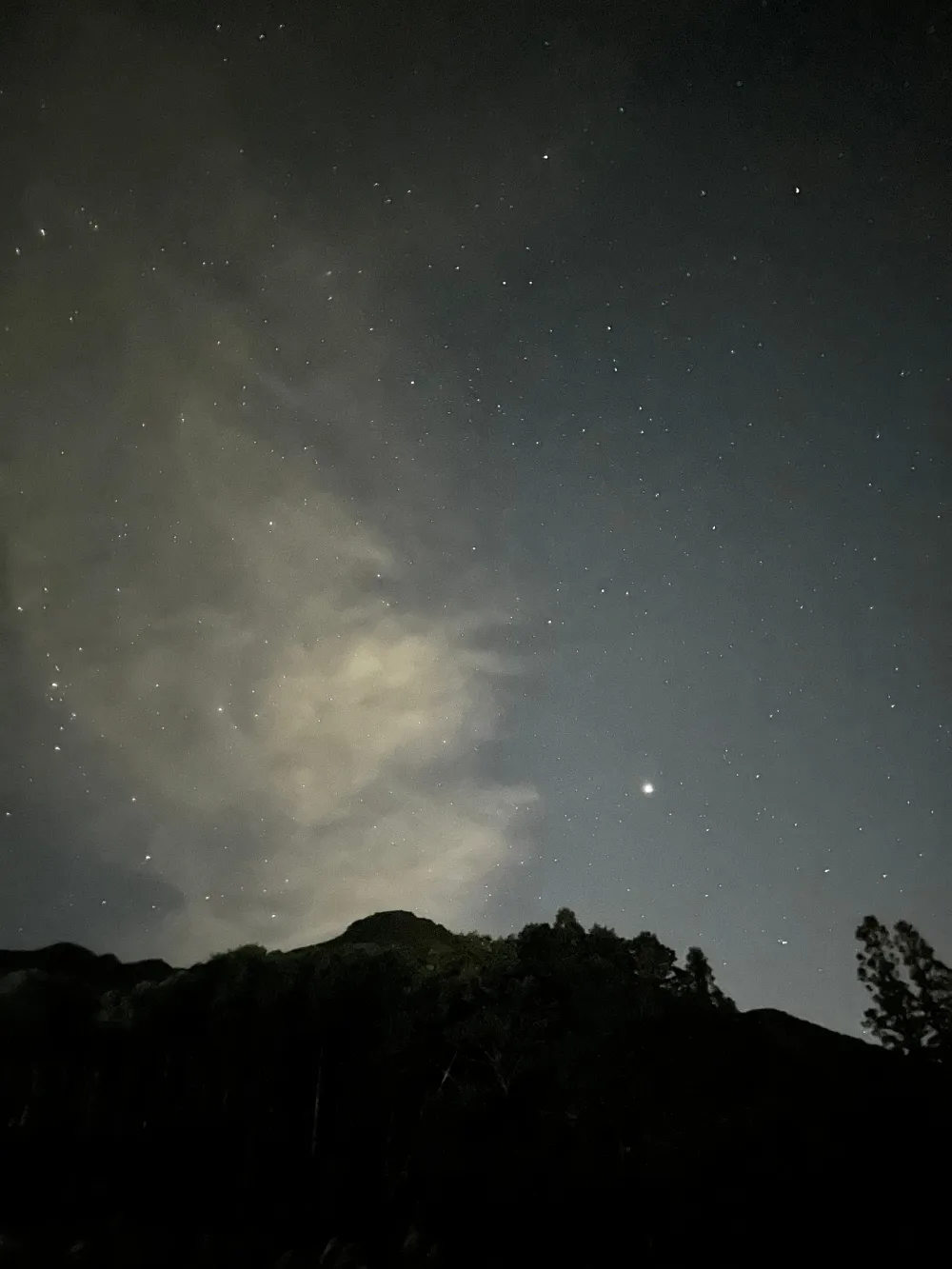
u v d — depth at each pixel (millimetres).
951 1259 19812
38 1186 24859
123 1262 20953
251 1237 22453
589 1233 21234
